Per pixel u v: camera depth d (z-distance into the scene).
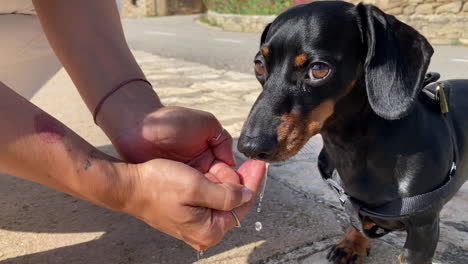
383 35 0.27
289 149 0.27
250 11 2.54
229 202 0.23
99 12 0.30
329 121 0.29
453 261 0.33
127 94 0.29
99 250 0.34
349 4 0.29
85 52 0.29
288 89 0.27
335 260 0.33
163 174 0.22
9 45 0.38
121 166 0.23
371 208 0.29
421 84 0.27
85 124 0.66
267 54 0.28
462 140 0.31
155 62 1.28
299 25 0.27
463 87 0.34
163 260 0.33
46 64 0.43
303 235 0.36
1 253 0.34
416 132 0.27
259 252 0.34
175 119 0.28
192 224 0.23
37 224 0.38
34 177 0.22
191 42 1.83
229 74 1.08
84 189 0.22
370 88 0.27
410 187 0.27
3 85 0.21
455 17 1.60
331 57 0.27
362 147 0.28
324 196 0.43
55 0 0.29
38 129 0.21
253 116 0.27
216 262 0.33
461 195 0.43
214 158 0.31
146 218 0.24
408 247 0.29
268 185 0.45
